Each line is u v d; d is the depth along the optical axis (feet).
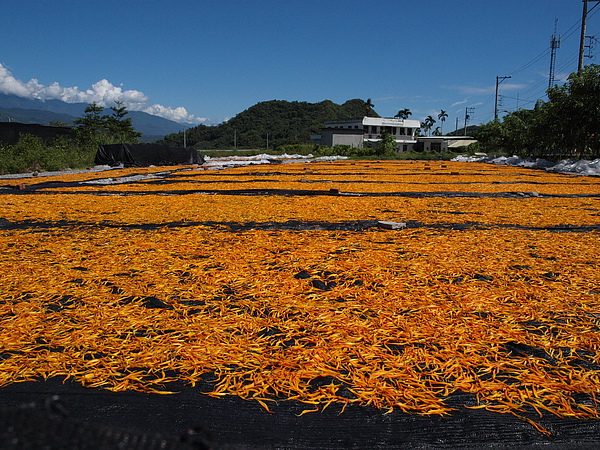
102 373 7.93
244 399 7.31
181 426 6.63
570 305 11.28
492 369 8.20
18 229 21.11
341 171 68.39
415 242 18.17
